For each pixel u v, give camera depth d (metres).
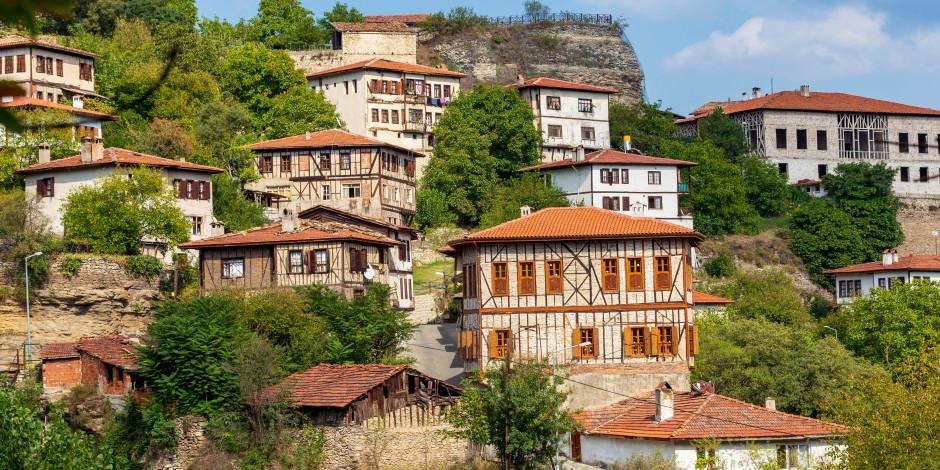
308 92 119.06
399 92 121.94
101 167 80.75
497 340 63.00
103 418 60.12
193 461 55.69
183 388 57.03
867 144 138.38
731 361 68.75
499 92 118.75
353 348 64.56
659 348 62.94
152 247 78.56
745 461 51.28
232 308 63.25
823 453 52.03
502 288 63.47
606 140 128.12
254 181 99.50
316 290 67.38
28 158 84.94
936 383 47.38
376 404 56.09
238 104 113.94
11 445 43.28
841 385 67.56
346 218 80.75
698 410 54.94
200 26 146.50
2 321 72.25
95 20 131.38
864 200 126.50
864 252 120.19
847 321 90.25
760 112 136.50
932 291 84.75
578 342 62.94
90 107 99.56
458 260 74.56
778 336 71.06
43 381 64.44
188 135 102.06
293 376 59.44
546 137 124.31
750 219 121.94
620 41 162.25
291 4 147.75
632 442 53.69
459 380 64.94
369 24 139.00
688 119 141.75
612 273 63.56
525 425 52.34
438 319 81.56
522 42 157.75
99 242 76.31
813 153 136.75
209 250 72.69
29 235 73.94
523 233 64.12
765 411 55.16
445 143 115.12
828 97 141.38
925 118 140.50
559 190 111.25
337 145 98.88
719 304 96.31
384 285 70.94
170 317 59.38
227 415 56.16
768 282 105.06
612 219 65.81
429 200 108.75
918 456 44.72
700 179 121.69
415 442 55.38
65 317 73.50
